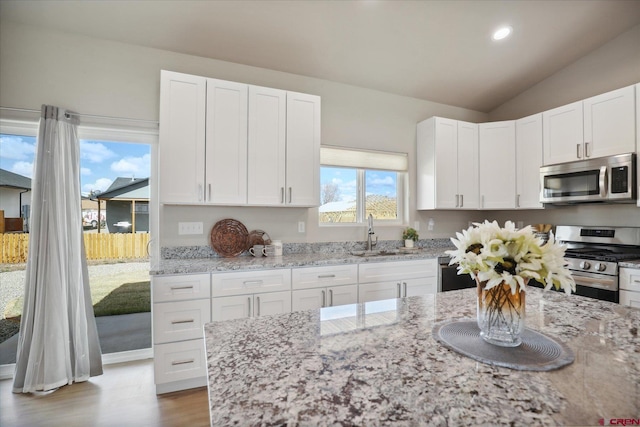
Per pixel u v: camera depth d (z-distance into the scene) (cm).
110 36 252
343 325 109
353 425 56
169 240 269
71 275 229
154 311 209
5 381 228
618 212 296
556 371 75
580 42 306
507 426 56
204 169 248
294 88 320
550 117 315
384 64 315
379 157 360
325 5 241
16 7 219
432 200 348
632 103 257
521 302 90
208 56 284
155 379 208
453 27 274
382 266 284
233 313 229
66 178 231
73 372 226
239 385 69
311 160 285
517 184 343
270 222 306
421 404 62
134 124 261
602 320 113
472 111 414
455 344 91
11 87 230
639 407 61
